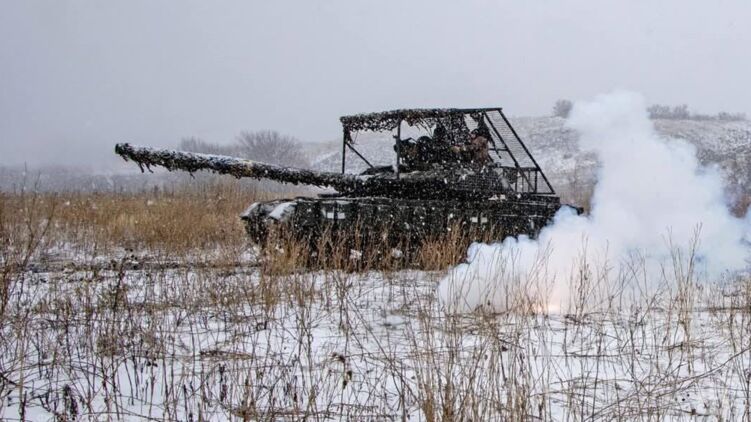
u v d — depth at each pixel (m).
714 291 10.94
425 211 13.52
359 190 14.02
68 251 14.67
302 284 9.42
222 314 9.01
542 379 6.35
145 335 7.36
